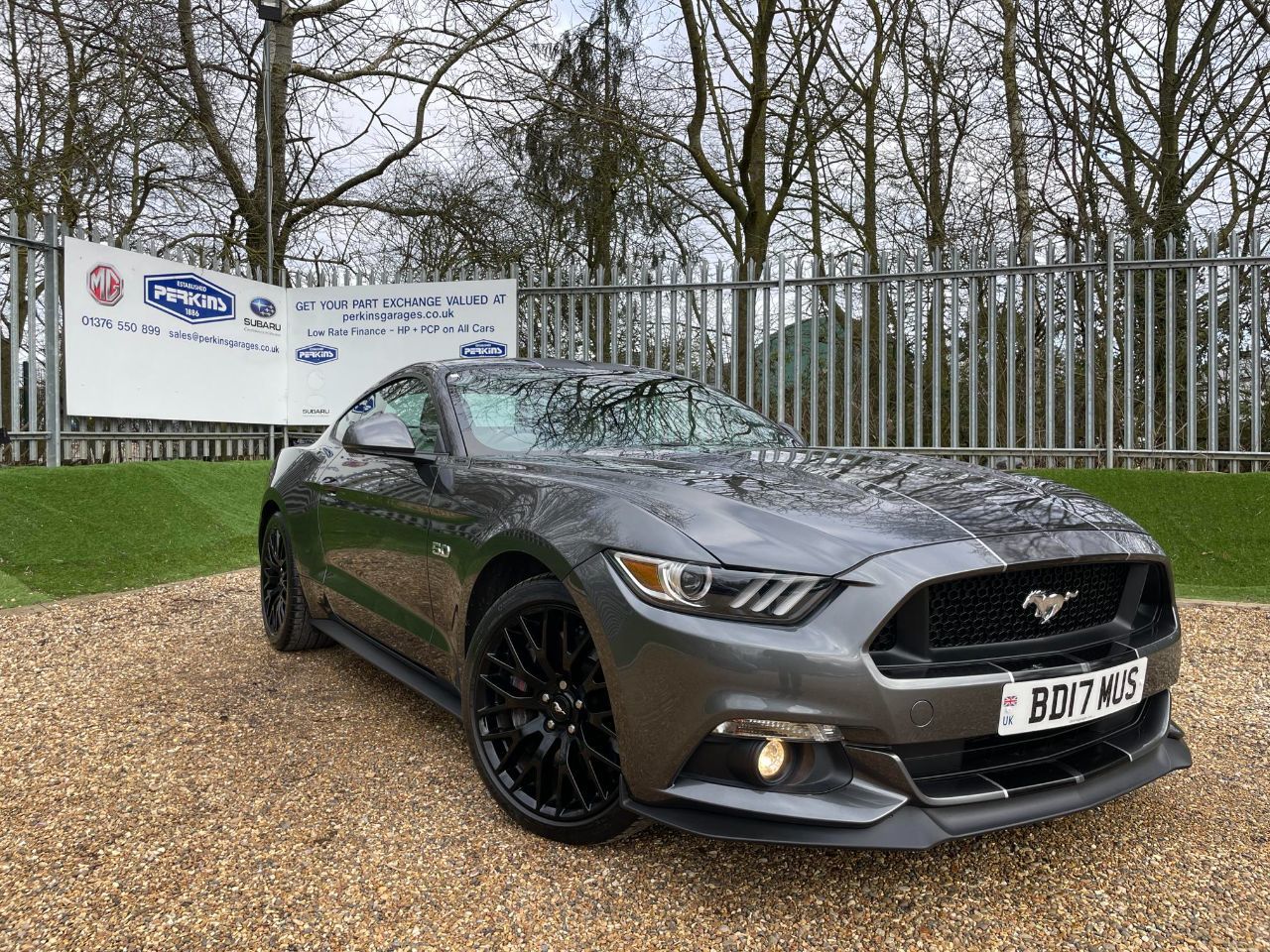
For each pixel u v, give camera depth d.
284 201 14.74
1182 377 8.10
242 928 1.85
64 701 3.39
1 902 1.95
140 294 8.26
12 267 7.30
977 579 1.97
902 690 1.80
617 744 2.02
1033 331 7.80
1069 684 1.98
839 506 2.13
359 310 9.92
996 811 1.89
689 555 1.92
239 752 2.88
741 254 15.55
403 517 2.98
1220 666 4.02
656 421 3.33
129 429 8.52
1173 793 2.62
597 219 16.03
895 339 8.60
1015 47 12.34
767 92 13.11
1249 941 1.83
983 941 1.83
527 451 2.91
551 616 2.24
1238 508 6.55
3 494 6.64
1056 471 7.47
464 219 15.30
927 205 14.08
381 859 2.15
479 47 14.68
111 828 2.32
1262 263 7.04
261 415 9.79
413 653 3.01
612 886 2.03
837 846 1.77
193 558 6.48
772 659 1.81
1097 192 11.87
